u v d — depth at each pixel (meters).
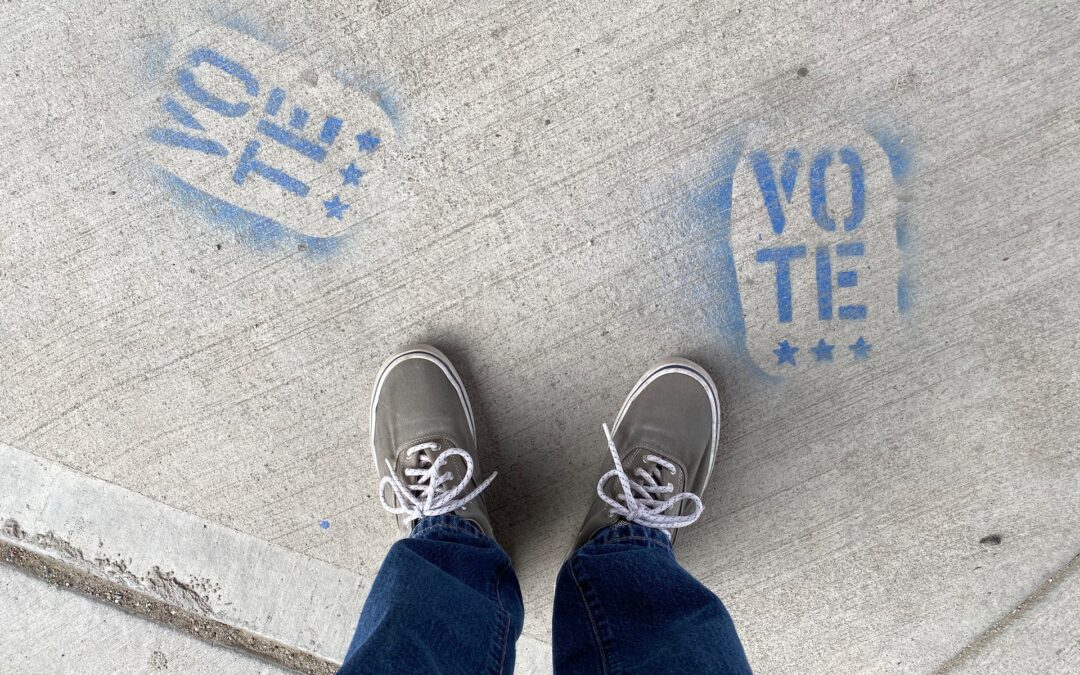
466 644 0.97
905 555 1.32
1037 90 1.21
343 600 1.36
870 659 1.35
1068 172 1.21
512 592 1.15
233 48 1.27
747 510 1.34
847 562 1.33
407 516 1.26
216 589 1.38
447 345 1.32
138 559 1.38
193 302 1.32
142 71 1.28
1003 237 1.24
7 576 1.40
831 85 1.23
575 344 1.31
